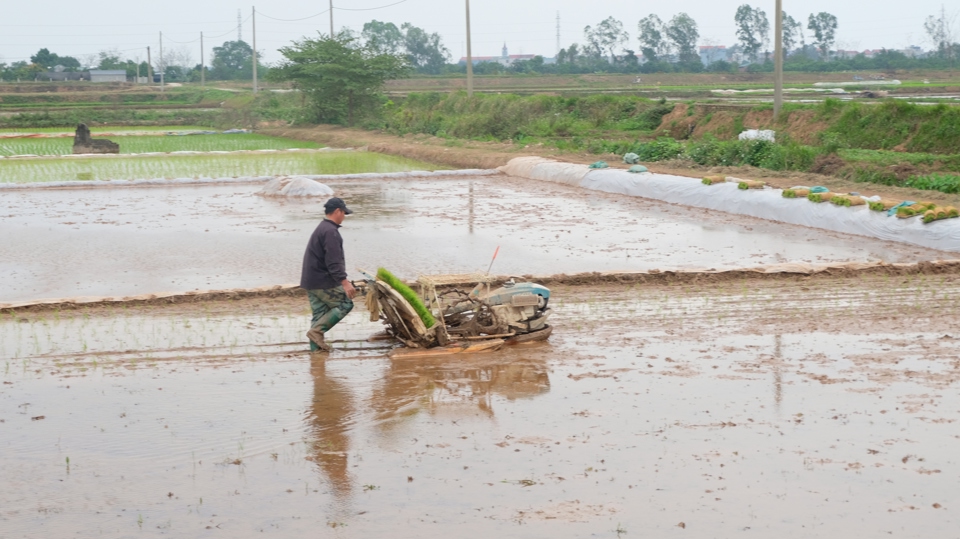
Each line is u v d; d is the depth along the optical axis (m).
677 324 9.93
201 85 114.38
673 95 65.19
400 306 8.84
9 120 59.16
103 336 9.62
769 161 25.50
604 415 7.01
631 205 21.75
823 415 6.91
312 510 5.46
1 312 10.80
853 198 17.42
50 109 69.81
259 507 5.51
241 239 16.88
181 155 36.81
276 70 53.75
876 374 7.89
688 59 152.75
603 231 17.61
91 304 11.13
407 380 8.06
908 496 5.53
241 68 156.38
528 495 5.62
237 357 8.84
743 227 18.09
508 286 9.55
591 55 152.12
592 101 44.94
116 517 5.40
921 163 24.05
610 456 6.21
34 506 5.55
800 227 18.05
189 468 6.12
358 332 9.88
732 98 57.94
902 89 64.69
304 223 18.95
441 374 8.23
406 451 6.38
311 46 54.09
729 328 9.70
